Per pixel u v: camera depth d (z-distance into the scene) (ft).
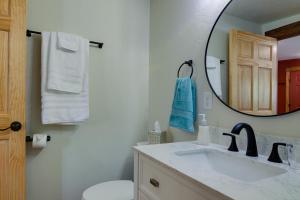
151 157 3.10
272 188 2.01
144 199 3.30
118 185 5.07
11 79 4.27
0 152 4.18
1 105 4.21
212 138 4.14
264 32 3.38
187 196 2.38
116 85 6.14
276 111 3.14
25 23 4.39
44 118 4.75
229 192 1.91
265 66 3.33
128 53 6.31
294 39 2.99
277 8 3.23
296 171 2.51
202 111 4.50
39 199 5.16
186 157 3.44
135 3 6.43
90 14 5.73
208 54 4.34
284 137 3.00
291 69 2.99
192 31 4.86
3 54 4.23
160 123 5.97
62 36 5.01
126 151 6.31
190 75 4.88
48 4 5.23
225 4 4.09
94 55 5.78
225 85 3.97
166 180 2.78
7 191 4.22
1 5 4.24
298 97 2.89
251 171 2.95
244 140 3.54
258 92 3.40
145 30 6.60
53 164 5.31
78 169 5.63
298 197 1.82
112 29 6.05
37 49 5.12
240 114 3.68
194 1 4.84
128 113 6.34
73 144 5.55
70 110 5.05
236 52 3.80
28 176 5.04
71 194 5.54
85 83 5.31
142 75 6.55
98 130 5.88
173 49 5.49
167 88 5.69
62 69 4.98
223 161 3.39
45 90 4.82
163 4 5.95
